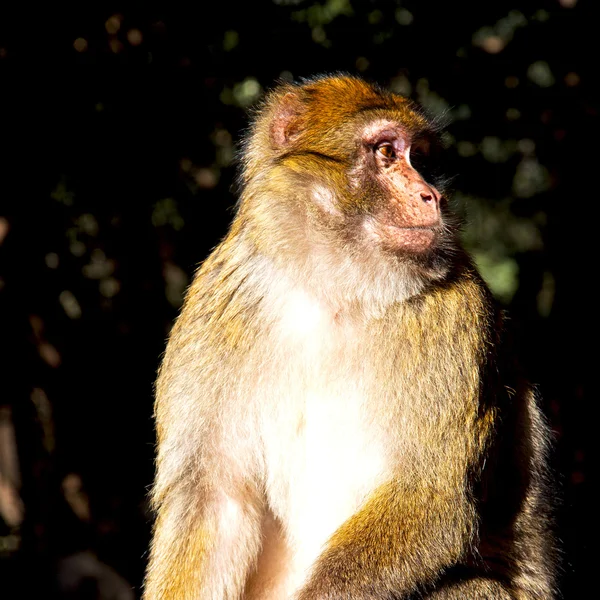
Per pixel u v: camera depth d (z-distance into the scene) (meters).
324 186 10.15
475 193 21.23
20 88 18.11
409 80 19.95
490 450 10.62
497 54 19.86
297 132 10.76
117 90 18.80
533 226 23.66
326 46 19.64
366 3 19.58
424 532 9.82
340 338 10.17
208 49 19.20
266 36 19.30
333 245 10.09
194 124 19.58
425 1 19.53
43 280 19.69
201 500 10.41
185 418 10.35
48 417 20.05
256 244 10.26
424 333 10.20
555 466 12.16
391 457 10.10
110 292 20.92
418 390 10.12
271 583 10.67
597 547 16.77
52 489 19.98
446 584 10.27
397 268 10.02
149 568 10.56
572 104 20.00
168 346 10.85
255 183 10.66
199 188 20.78
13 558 19.16
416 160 11.05
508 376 11.34
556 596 11.42
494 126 20.19
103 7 18.39
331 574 9.48
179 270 21.36
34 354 19.72
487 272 25.27
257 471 10.45
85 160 19.03
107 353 20.73
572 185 20.23
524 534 11.27
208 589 10.27
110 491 20.59
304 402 10.22
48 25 18.05
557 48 19.72
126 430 20.78
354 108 10.73
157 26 18.91
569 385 19.84
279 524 10.62
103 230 20.30
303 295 10.22
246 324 10.26
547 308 22.86
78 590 19.08
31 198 18.91
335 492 10.18
